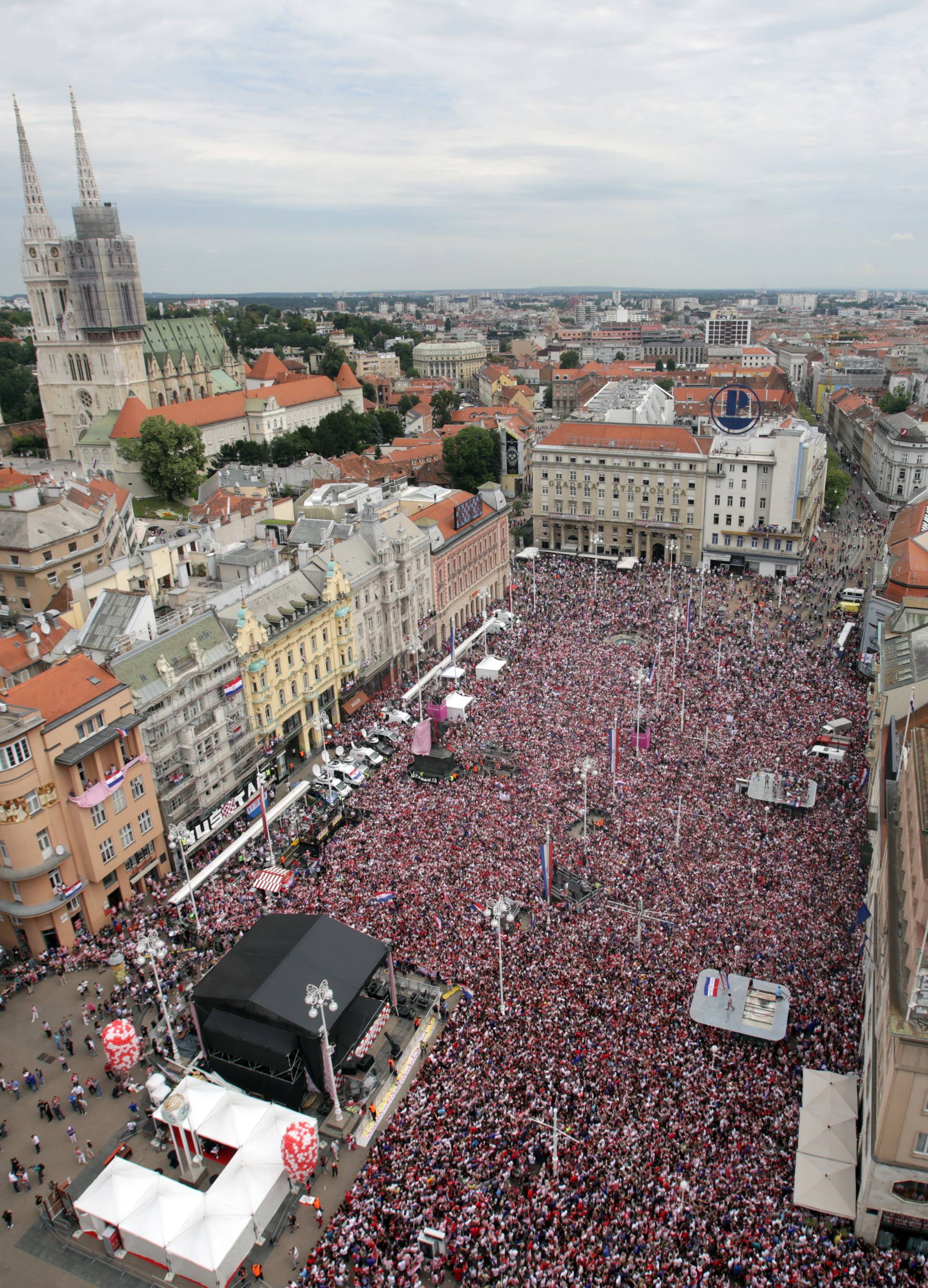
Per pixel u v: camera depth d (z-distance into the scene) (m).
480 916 78.88
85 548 132.88
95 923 83.06
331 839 92.50
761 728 112.19
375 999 69.94
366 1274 49.69
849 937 74.44
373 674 131.62
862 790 96.81
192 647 95.94
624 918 77.62
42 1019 72.38
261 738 107.44
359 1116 63.41
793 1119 57.97
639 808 94.19
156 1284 52.41
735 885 81.31
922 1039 46.09
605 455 199.75
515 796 97.44
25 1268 53.53
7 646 96.31
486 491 176.12
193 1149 60.00
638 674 117.38
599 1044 63.84
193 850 93.69
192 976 75.75
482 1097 60.19
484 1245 49.81
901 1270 48.25
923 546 130.12
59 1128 62.78
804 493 183.00
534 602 170.12
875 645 127.94
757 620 155.00
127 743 86.06
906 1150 48.53
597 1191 52.56
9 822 75.25
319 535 140.12
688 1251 48.47
